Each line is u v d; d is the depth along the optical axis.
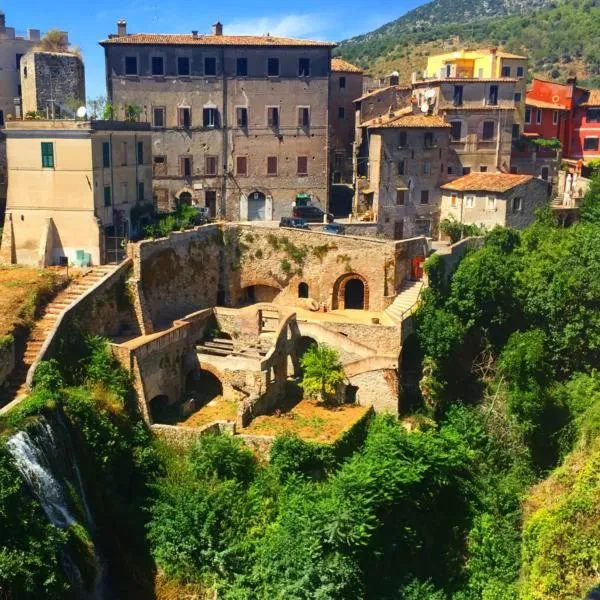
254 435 48.66
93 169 56.16
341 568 40.06
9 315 47.50
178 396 55.59
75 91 70.56
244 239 66.44
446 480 47.34
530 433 54.12
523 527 47.12
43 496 36.56
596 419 49.50
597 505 43.12
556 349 57.44
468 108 76.50
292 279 66.50
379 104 81.62
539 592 42.12
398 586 43.22
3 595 31.22
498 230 66.75
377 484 44.09
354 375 55.94
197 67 74.50
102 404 45.88
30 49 75.00
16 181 56.97
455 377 59.19
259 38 77.19
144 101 74.50
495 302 59.59
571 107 88.50
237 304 67.19
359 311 65.06
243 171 76.88
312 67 75.81
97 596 38.66
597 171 81.81
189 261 62.62
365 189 77.94
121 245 58.62
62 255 57.28
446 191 74.50
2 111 74.75
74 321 49.47
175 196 76.12
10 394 42.56
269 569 40.19
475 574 45.53
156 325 58.50
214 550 41.28
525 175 74.44
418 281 65.56
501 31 151.62
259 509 43.88
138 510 43.50
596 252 58.53
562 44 139.88
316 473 47.34
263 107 75.94
